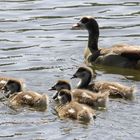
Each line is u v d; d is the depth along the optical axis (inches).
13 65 937.5
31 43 1030.4
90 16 1045.2
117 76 917.8
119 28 1093.8
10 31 1083.3
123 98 816.3
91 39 1007.0
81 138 689.6
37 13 1159.0
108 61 970.7
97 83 851.4
